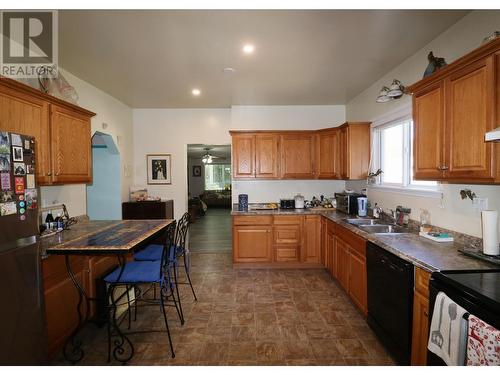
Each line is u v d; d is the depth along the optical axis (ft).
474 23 6.86
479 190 6.87
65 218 9.72
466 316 4.25
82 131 9.46
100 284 8.64
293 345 7.54
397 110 10.43
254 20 7.21
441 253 6.37
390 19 7.22
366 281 8.43
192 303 10.03
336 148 13.87
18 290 5.29
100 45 8.49
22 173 5.50
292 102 15.28
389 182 11.62
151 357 7.09
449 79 6.15
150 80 11.69
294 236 13.62
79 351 7.28
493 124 5.08
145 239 7.61
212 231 22.91
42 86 8.27
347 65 10.24
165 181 17.11
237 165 14.78
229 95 13.97
